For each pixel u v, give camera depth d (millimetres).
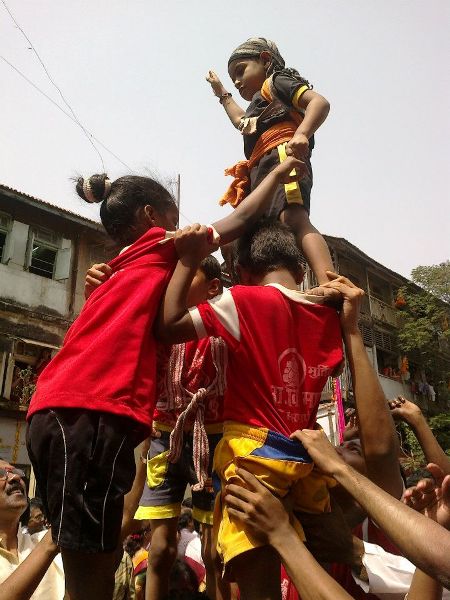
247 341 1826
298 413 1854
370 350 20688
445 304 21656
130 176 2314
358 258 21156
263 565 1685
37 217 15570
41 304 15109
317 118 2639
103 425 1574
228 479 1758
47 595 2510
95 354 1649
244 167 3137
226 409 1853
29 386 14156
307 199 2902
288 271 2170
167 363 2096
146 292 1794
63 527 1514
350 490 1657
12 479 2863
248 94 3307
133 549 5027
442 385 23297
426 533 1525
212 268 2492
